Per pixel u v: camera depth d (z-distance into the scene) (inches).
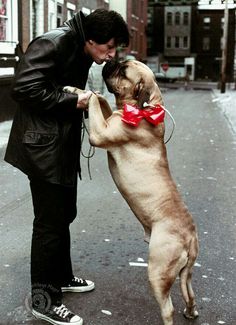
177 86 2255.2
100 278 153.9
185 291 120.7
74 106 116.5
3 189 266.5
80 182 284.7
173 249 111.7
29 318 128.3
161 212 114.5
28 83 112.8
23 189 267.4
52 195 121.4
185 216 116.1
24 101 114.9
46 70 114.2
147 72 117.6
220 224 211.8
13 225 205.5
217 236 196.1
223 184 287.3
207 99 1226.0
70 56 117.8
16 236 191.9
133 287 147.9
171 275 112.5
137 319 129.4
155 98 118.7
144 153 117.4
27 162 119.3
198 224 211.0
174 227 113.2
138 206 117.7
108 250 179.0
